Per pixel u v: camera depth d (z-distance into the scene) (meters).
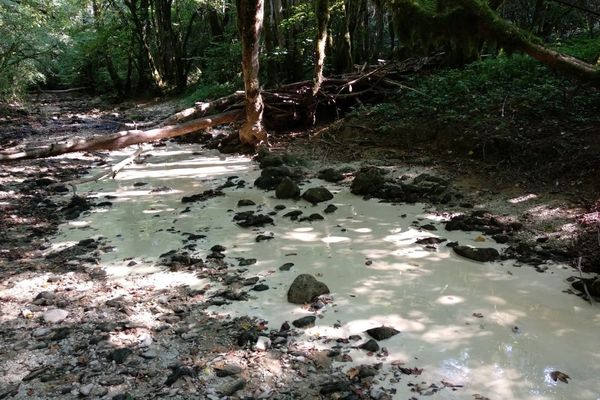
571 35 14.30
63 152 9.95
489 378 3.57
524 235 5.99
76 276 5.45
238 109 12.09
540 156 7.68
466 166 8.34
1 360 3.97
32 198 8.48
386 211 7.11
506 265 5.34
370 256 5.68
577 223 6.01
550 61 6.32
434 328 4.22
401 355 3.86
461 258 5.55
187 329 4.32
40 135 15.30
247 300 4.79
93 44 25.78
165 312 4.63
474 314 4.42
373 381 3.56
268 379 3.64
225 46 17.91
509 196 7.11
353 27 14.49
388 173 8.66
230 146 11.54
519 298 4.67
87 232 6.82
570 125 7.99
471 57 11.73
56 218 7.44
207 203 7.86
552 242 5.75
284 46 14.12
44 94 29.75
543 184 7.19
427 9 6.90
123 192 8.68
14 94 21.58
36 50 21.97
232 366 3.78
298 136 11.54
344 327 4.27
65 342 4.19
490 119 8.86
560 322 4.26
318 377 3.64
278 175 8.84
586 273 5.07
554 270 5.18
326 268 5.41
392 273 5.25
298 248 5.97
